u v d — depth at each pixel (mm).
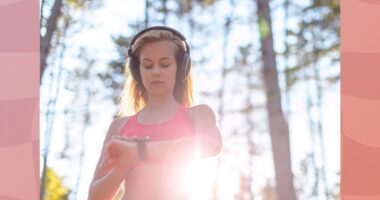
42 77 7219
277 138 6680
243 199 10664
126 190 2182
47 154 10492
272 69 6902
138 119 2291
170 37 2287
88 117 10594
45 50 7195
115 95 10305
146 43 2264
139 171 2160
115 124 2377
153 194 2131
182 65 2316
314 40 9109
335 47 9117
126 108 2479
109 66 10156
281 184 6590
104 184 2139
